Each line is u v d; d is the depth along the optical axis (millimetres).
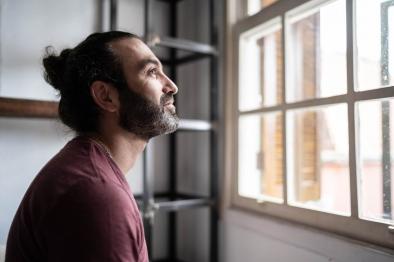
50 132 1747
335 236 1237
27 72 1694
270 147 1898
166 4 2117
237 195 1753
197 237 1979
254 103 1814
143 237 808
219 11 1863
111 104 912
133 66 917
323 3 1395
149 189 1646
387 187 1341
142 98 910
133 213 763
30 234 770
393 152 1328
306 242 1335
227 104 1802
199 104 1999
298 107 1440
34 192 776
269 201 1568
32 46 1707
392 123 1325
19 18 1679
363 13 1257
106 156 869
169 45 1689
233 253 1720
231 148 1799
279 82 1888
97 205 702
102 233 684
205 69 1964
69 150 847
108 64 898
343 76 1471
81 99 922
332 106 1336
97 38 933
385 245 1110
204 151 1960
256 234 1589
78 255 673
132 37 965
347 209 1376
